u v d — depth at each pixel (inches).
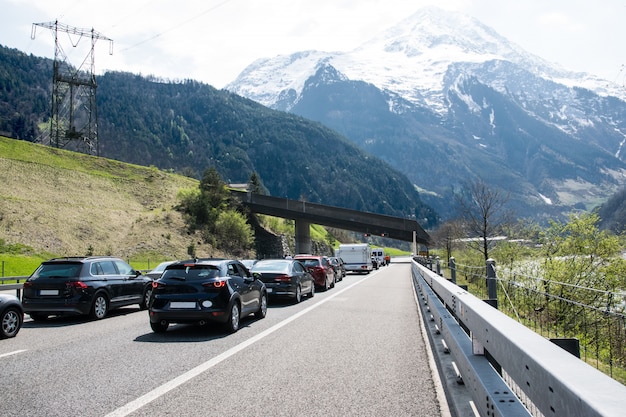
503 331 135.6
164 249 2313.0
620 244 683.4
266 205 3095.5
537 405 102.0
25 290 515.5
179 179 3804.1
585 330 465.7
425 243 2891.2
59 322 516.1
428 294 495.2
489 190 1180.5
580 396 77.3
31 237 1937.7
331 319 510.9
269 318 524.1
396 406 215.8
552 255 729.0
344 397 230.1
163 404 218.5
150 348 355.3
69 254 1939.0
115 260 595.2
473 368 175.3
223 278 431.5
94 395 232.7
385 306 639.8
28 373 278.2
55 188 2664.9
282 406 216.1
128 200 2974.9
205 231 2699.3
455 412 203.9
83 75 3722.9
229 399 226.5
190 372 279.4
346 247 1727.4
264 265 703.1
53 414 205.0
